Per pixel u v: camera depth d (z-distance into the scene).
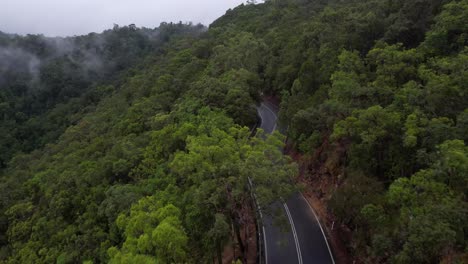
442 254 18.25
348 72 38.56
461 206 18.73
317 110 38.25
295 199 39.00
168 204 25.84
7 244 47.47
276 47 71.31
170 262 22.14
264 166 25.91
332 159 38.16
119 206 32.19
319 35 56.09
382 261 23.25
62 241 36.47
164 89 67.31
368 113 28.31
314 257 29.88
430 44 34.84
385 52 35.31
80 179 43.47
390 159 28.62
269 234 33.19
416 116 26.44
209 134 35.44
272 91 70.25
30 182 51.88
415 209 19.89
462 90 26.16
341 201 28.70
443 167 20.80
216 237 23.84
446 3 39.47
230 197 25.73
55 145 81.12
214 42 89.44
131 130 55.38
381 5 48.72
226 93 47.12
